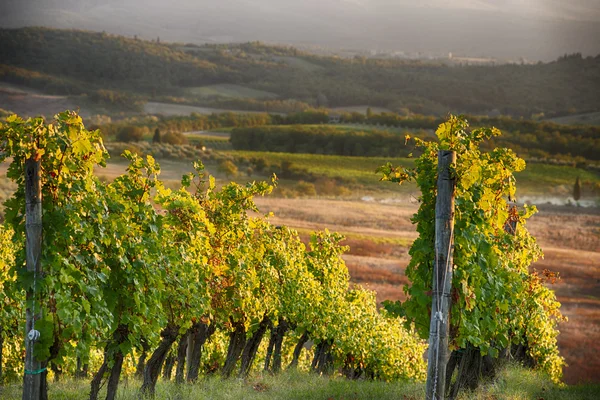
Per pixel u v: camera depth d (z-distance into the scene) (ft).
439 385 41.14
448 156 41.37
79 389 55.47
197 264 54.60
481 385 55.26
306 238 275.18
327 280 95.96
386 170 45.29
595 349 142.41
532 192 440.04
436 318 41.39
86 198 36.14
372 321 97.25
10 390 55.62
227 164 480.64
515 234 62.59
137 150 510.58
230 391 56.95
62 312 33.53
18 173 33.47
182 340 59.62
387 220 349.00
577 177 439.22
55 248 33.86
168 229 52.13
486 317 49.96
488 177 45.55
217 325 67.10
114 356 43.34
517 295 56.70
